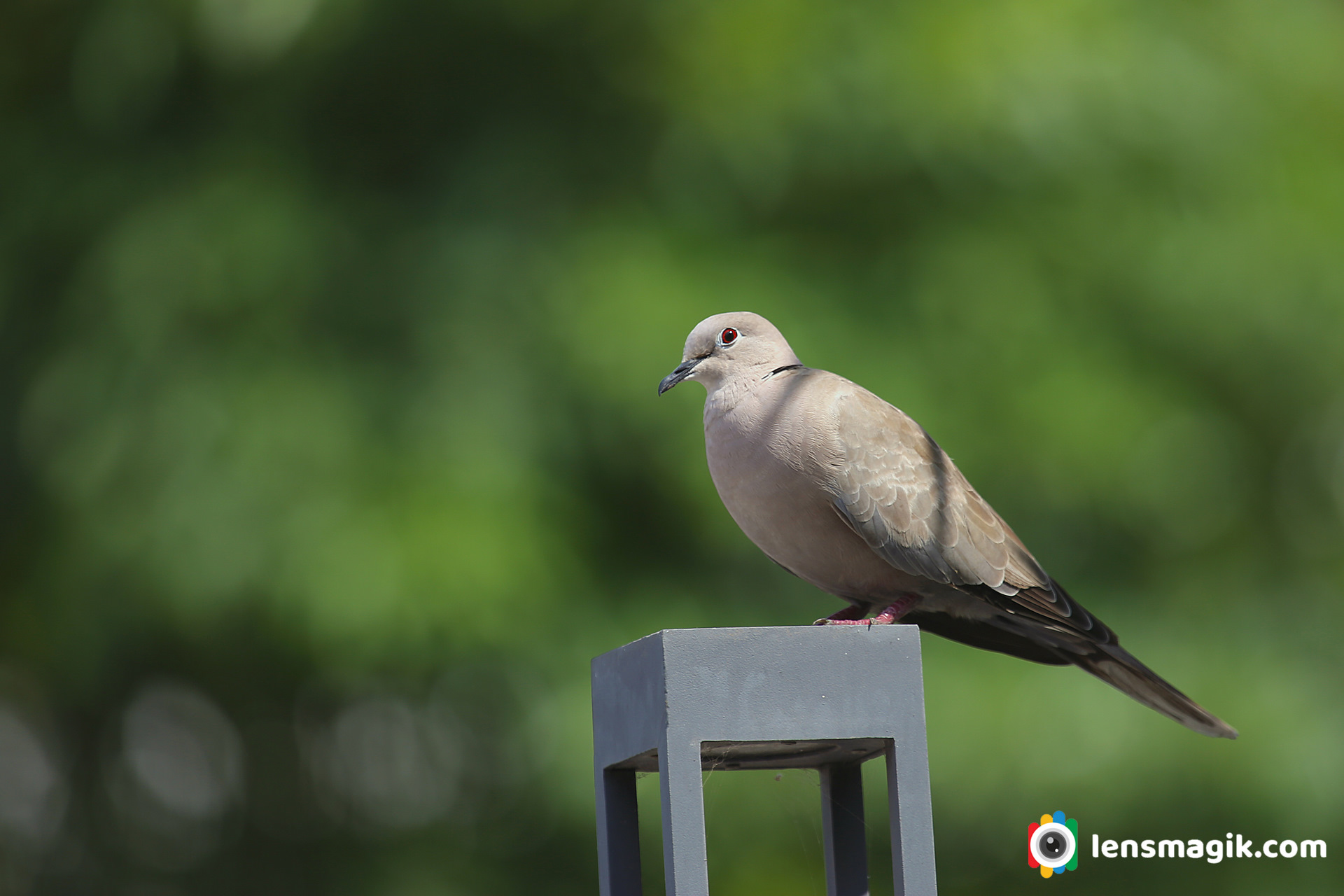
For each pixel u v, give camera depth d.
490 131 12.95
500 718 13.08
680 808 4.45
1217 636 13.25
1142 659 12.81
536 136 12.87
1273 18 14.85
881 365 12.21
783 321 12.09
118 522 11.78
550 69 13.17
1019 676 12.21
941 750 11.79
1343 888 12.63
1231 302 13.48
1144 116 13.45
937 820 12.15
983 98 12.67
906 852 4.51
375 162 13.17
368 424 11.78
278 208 12.20
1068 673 12.23
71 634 12.19
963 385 12.70
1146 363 13.57
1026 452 12.59
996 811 11.97
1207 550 14.20
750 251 12.74
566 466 12.26
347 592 11.07
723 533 12.26
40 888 16.11
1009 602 6.52
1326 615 14.22
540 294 12.09
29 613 13.12
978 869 13.23
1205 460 13.53
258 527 11.44
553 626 11.66
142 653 13.70
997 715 11.87
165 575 11.55
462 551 11.16
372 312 12.32
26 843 16.23
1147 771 11.98
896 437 6.41
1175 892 12.78
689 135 12.78
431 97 13.28
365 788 15.20
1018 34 12.93
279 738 15.43
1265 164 14.18
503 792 13.68
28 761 16.41
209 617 11.60
